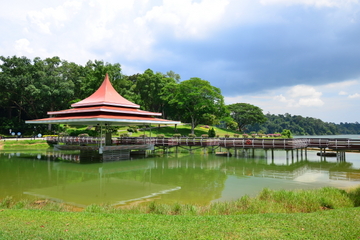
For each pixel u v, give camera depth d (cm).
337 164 2483
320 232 673
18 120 6003
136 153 3159
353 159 2817
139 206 1111
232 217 830
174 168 2255
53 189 1514
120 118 2748
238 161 2669
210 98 6228
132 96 6006
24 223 759
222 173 2011
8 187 1562
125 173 2028
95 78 5381
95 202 1240
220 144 3114
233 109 8988
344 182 1675
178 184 1642
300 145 2769
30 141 4169
